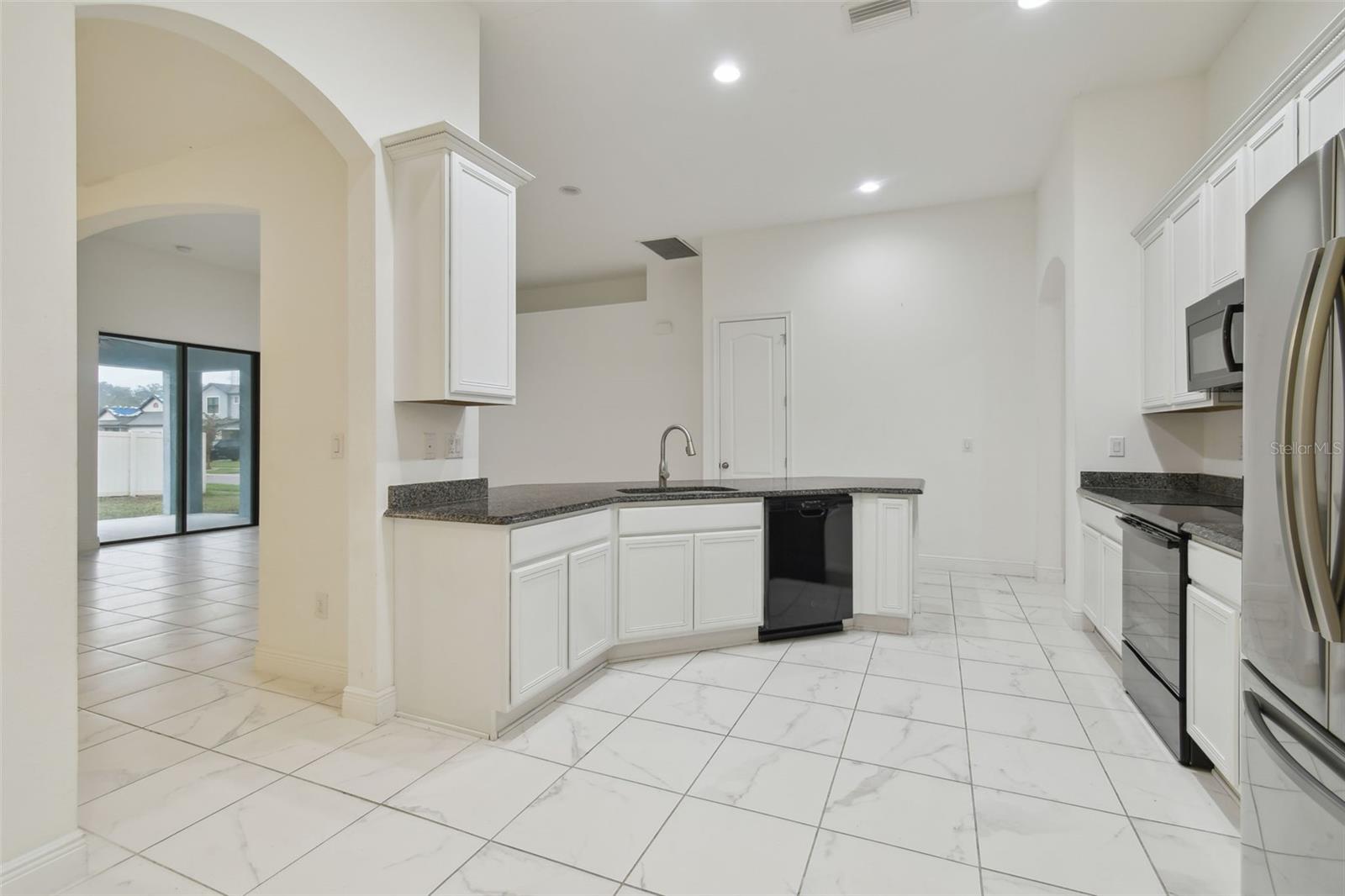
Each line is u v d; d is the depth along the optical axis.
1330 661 1.09
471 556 2.28
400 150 2.34
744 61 3.07
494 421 7.07
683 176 4.36
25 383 1.42
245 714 2.45
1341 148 1.06
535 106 3.47
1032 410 4.66
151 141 2.95
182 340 6.66
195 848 1.64
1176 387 2.85
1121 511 2.73
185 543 6.40
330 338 2.70
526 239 5.66
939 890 1.49
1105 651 3.15
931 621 3.67
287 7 2.00
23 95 1.42
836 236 5.16
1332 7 2.21
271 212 2.83
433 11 2.54
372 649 2.37
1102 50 3.02
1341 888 1.04
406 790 1.92
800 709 2.49
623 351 6.52
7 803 1.39
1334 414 1.05
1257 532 1.33
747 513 3.22
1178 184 2.73
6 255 1.39
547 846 1.65
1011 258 4.70
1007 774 2.00
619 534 2.95
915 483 3.70
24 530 1.42
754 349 5.39
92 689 2.69
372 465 2.34
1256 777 1.32
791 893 1.49
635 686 2.73
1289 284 1.21
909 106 3.49
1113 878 1.53
